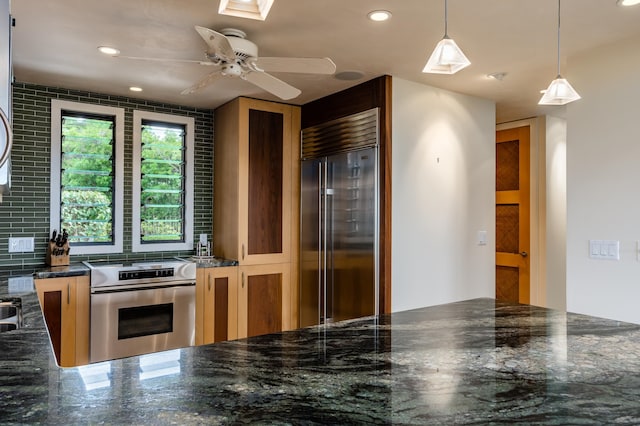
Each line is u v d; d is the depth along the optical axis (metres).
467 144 3.81
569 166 2.88
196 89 2.80
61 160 3.72
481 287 3.89
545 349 1.34
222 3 1.74
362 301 3.47
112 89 3.72
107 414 0.85
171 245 4.21
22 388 0.98
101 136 3.91
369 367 1.16
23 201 3.54
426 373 1.12
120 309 3.42
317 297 4.03
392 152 3.33
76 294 3.28
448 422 0.85
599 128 2.73
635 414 0.90
